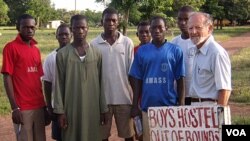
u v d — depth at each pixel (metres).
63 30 6.20
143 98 5.29
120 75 5.98
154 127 4.63
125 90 6.04
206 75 4.57
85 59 5.21
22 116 5.36
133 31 56.03
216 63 4.44
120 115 6.10
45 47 30.97
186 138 4.45
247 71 16.22
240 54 24.08
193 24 4.55
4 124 9.17
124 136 6.17
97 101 5.34
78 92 5.20
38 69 5.53
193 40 4.62
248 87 12.32
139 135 5.46
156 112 4.60
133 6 20.17
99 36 6.04
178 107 4.46
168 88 5.16
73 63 5.19
